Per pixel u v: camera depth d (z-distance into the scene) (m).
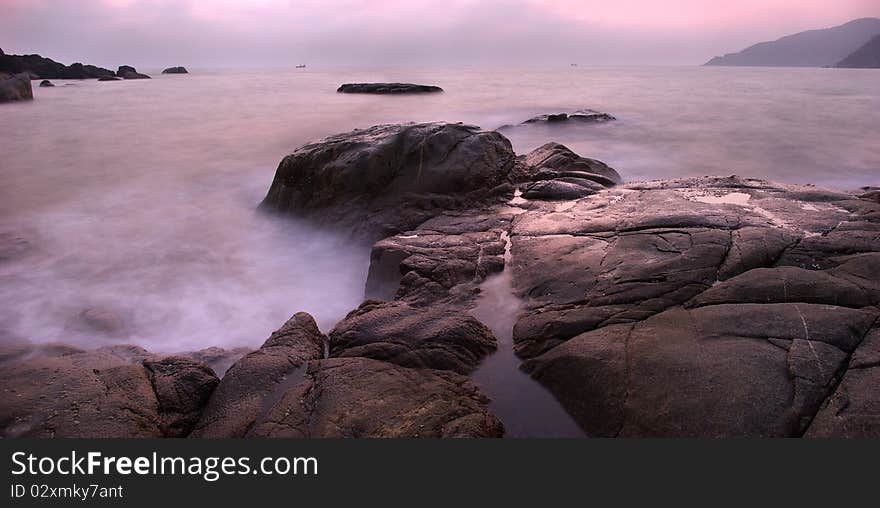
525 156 14.35
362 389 4.75
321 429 4.33
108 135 25.62
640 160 19.53
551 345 5.54
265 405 4.80
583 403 4.80
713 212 7.86
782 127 26.08
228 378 5.15
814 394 4.19
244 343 7.50
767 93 46.84
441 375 5.23
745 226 7.19
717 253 6.40
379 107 38.84
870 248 6.27
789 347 4.66
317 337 6.21
